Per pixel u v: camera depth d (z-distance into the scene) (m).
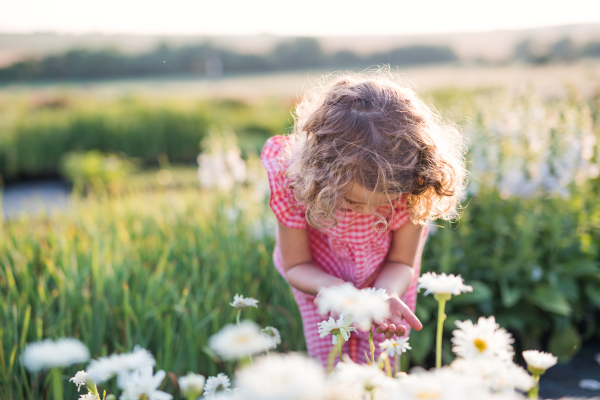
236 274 2.15
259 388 0.43
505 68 17.62
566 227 2.57
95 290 1.94
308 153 1.19
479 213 2.68
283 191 1.31
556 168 2.77
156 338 1.76
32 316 1.81
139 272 2.11
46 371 1.55
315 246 1.48
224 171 3.59
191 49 29.83
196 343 1.67
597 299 2.35
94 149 10.77
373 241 1.36
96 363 0.76
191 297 1.96
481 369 0.68
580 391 1.92
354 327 0.91
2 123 10.76
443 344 2.18
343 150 1.10
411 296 1.52
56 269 2.18
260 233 2.65
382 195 1.12
